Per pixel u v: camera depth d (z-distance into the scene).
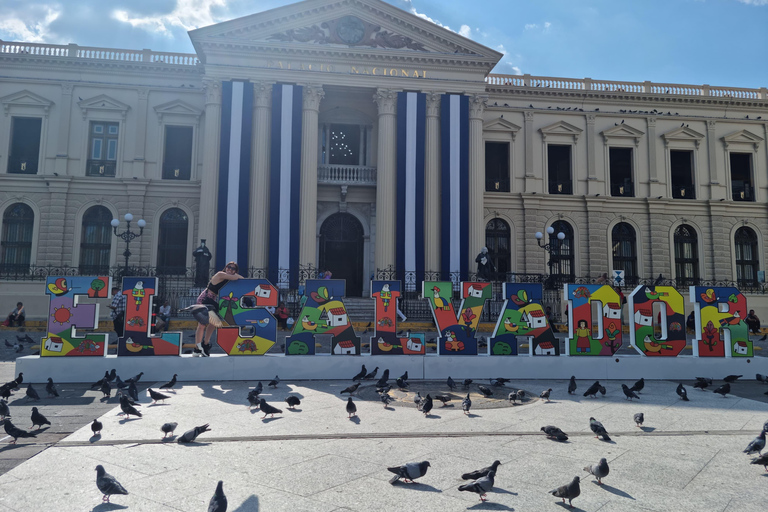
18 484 4.79
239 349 10.72
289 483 4.90
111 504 4.36
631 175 31.55
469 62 27.94
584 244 30.69
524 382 10.88
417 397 8.20
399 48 27.91
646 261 30.92
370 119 30.73
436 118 27.91
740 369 11.68
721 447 6.29
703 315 11.77
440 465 5.47
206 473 5.14
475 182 27.80
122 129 28.53
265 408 7.34
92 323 10.45
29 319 26.20
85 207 28.11
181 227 28.98
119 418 7.34
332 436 6.52
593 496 4.70
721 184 31.89
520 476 5.18
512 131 30.81
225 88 26.34
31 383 10.06
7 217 27.88
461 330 11.41
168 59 29.25
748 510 4.44
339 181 29.16
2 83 27.86
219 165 26.38
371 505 4.41
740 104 32.00
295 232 25.94
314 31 27.50
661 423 7.45
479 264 25.52
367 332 21.25
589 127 31.34
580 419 7.61
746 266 31.81
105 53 28.77
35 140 28.36
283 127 26.50
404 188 26.95
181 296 24.80
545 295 26.70
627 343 19.02
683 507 4.48
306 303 11.09
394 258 26.75
